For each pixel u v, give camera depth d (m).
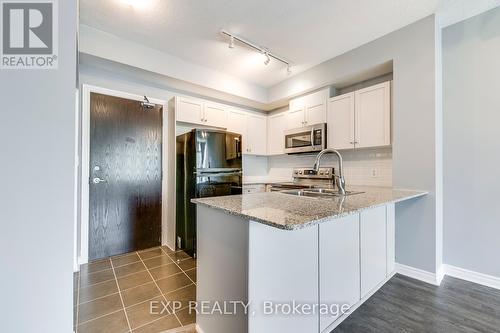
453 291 1.91
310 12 2.05
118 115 2.78
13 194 0.92
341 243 1.54
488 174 1.99
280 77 3.45
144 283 2.08
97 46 2.30
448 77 2.20
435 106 2.05
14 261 0.92
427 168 2.09
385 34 2.37
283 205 1.35
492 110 1.98
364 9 2.01
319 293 1.38
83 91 2.54
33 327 0.95
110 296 1.86
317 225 1.38
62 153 1.01
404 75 2.23
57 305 0.98
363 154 3.00
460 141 2.13
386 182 2.77
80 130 2.53
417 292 1.90
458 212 2.14
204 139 2.77
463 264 2.11
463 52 2.12
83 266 2.45
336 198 1.67
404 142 2.23
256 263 1.09
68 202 1.01
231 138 3.06
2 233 0.91
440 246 2.16
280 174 4.22
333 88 3.10
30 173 0.95
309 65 3.07
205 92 3.35
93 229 2.61
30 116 0.96
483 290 1.92
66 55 1.02
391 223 2.17
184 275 2.24
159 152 3.11
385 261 2.06
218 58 2.89
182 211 2.88
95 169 2.62
